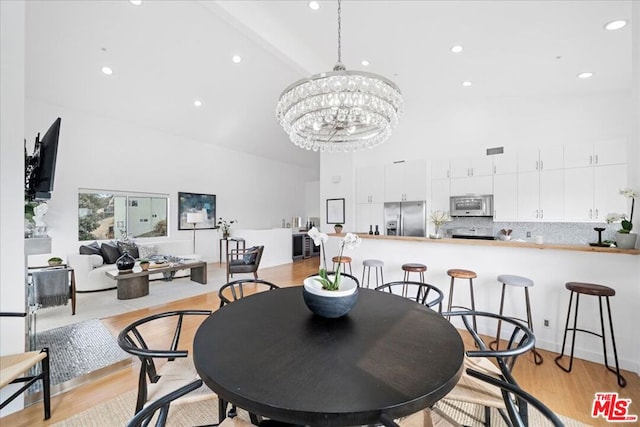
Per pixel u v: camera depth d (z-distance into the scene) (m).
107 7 3.42
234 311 1.65
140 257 5.37
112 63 4.34
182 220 6.87
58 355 2.58
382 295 1.97
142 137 6.18
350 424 0.81
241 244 7.07
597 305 2.48
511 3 2.41
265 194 9.06
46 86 4.54
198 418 1.76
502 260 2.97
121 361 2.48
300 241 8.52
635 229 2.37
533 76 3.73
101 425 1.76
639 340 2.27
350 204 6.02
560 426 0.76
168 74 4.76
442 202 5.09
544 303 2.73
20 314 1.82
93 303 4.07
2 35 1.80
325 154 6.46
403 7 2.60
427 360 1.09
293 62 3.37
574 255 2.59
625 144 3.72
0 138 1.81
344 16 2.82
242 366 1.05
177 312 1.73
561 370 2.35
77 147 5.27
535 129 4.45
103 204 5.66
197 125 6.52
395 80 4.08
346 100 2.49
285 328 1.40
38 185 2.26
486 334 3.03
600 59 3.21
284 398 0.86
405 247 3.67
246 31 2.92
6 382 1.46
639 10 2.29
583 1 2.32
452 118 5.12
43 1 3.31
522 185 4.40
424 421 1.19
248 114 6.47
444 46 3.16
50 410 1.86
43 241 2.24
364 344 1.23
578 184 4.00
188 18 3.63
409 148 5.52
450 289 3.06
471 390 1.36
